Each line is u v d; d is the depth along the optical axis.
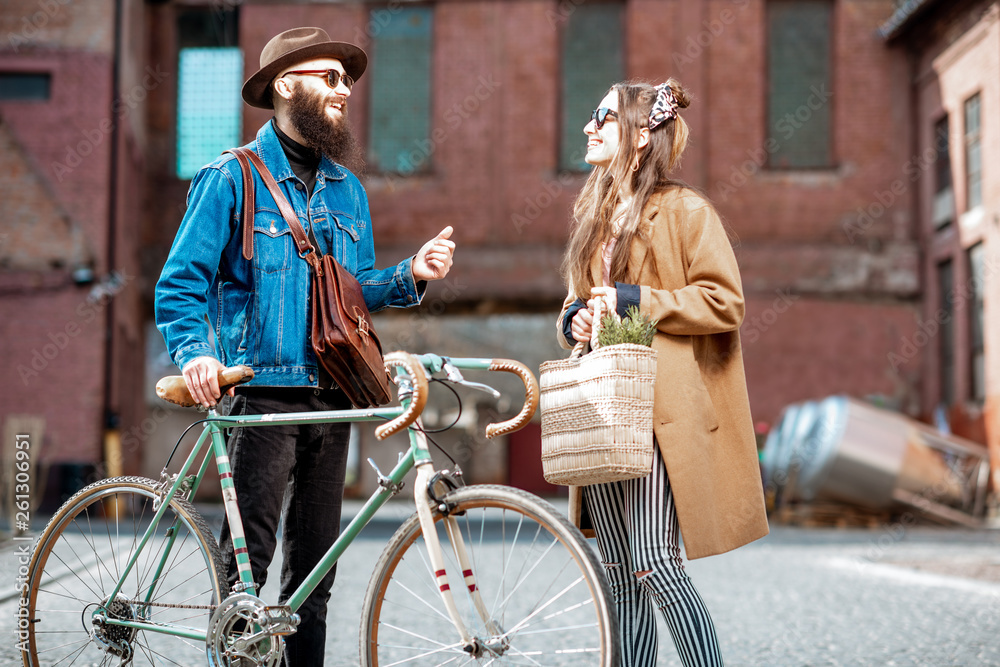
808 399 25.09
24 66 21.64
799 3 25.72
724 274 3.13
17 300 21.41
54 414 21.14
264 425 3.29
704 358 3.26
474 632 2.86
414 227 25.78
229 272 3.42
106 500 3.61
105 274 21.61
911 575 9.11
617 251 3.25
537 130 25.75
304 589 3.19
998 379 21.11
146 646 3.51
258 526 3.29
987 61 21.92
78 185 21.61
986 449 21.19
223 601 3.22
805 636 5.68
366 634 2.97
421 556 2.96
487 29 25.98
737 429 3.21
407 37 26.16
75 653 3.60
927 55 24.52
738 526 3.16
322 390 3.40
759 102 25.45
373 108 26.02
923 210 24.92
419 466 2.98
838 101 25.41
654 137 3.31
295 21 25.86
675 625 3.07
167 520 3.47
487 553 9.06
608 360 2.97
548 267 25.45
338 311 3.32
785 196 25.38
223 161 3.42
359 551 10.93
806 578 8.97
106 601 3.52
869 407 19.61
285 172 3.48
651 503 3.10
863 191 25.27
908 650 5.20
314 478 3.45
